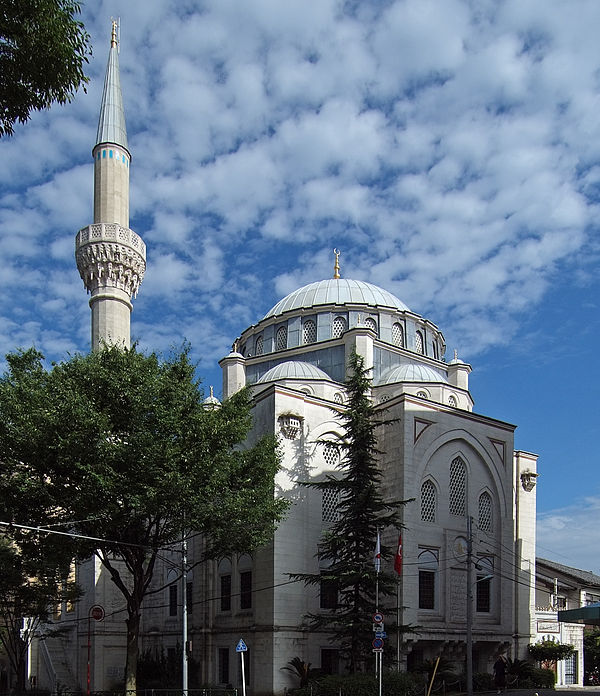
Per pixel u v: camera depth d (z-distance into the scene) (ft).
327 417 142.10
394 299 191.11
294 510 132.05
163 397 97.66
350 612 115.65
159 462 93.61
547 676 144.36
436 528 139.85
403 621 129.18
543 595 197.57
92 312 167.22
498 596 147.43
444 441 144.56
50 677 160.15
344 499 134.72
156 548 99.30
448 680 125.49
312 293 187.42
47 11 44.27
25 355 102.63
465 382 178.60
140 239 174.40
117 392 97.09
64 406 90.43
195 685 133.08
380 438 143.95
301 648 126.72
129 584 160.76
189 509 96.27
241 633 132.46
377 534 117.70
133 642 100.58
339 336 167.63
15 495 94.38
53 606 144.25
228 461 100.22
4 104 46.47
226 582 141.49
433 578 136.98
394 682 109.81
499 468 153.79
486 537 148.56
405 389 155.84
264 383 155.33
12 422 94.22
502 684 127.54
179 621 153.79
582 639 172.24
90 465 89.35
